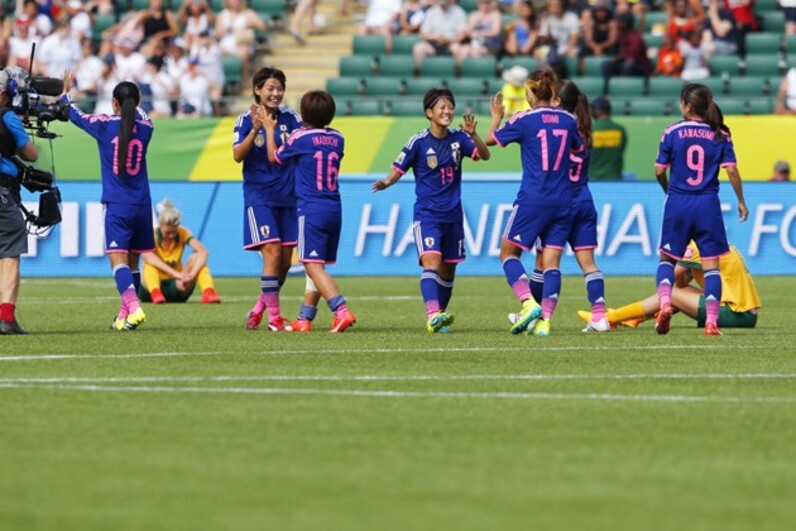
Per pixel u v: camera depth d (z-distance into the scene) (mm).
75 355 38719
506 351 40031
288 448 25375
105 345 41469
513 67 87938
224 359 37906
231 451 25109
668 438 26438
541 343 42344
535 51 95812
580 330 47375
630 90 92375
